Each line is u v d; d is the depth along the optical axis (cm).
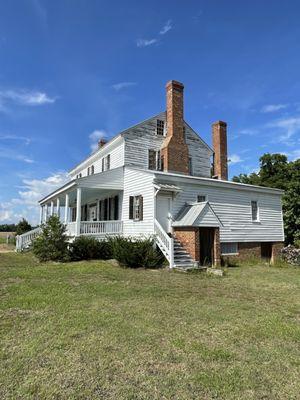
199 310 664
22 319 571
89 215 2627
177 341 478
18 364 393
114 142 2128
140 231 1631
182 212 1592
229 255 1780
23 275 1058
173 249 1359
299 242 2255
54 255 1483
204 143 2409
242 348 461
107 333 506
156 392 333
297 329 548
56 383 348
